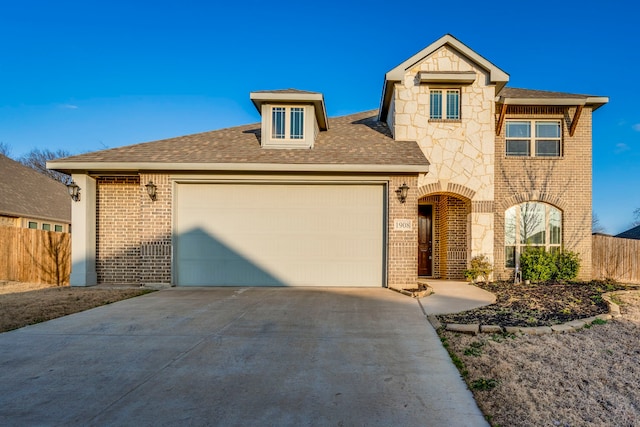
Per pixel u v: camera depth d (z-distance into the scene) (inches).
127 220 423.8
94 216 417.7
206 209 408.2
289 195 406.6
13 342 212.1
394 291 374.0
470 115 463.2
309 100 434.6
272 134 442.6
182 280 405.4
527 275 454.9
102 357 188.5
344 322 254.4
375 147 442.3
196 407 137.6
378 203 404.5
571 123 481.1
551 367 175.9
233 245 406.0
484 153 459.8
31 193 804.0
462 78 452.4
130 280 419.8
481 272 441.1
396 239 393.1
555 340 215.2
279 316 271.0
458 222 487.5
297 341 213.8
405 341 213.8
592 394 150.3
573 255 465.1
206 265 406.0
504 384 157.1
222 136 491.2
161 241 399.9
